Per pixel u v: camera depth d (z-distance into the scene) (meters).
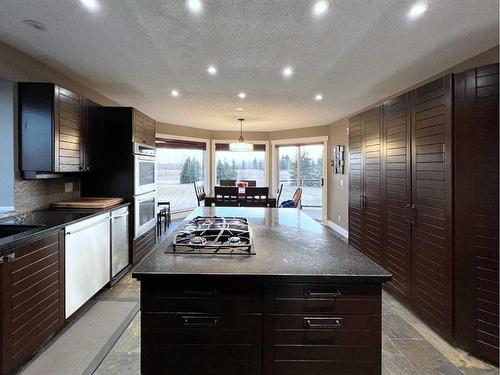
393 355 2.14
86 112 3.28
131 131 3.70
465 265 2.17
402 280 2.87
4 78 2.59
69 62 3.05
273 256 1.47
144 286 1.28
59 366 1.99
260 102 4.83
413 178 2.67
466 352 2.17
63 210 3.01
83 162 3.21
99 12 2.10
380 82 3.74
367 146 3.52
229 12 2.11
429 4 2.00
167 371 1.28
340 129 6.29
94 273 2.85
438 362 2.06
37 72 2.99
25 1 1.97
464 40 2.55
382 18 2.19
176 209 7.38
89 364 2.02
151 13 2.12
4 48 2.58
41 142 2.66
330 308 1.28
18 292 1.87
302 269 1.29
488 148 2.03
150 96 4.43
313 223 2.31
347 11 2.09
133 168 3.71
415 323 2.58
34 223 2.35
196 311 1.28
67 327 2.48
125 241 3.58
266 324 1.28
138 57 2.92
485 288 2.07
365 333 1.28
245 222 2.20
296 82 3.74
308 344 1.28
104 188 3.73
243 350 1.29
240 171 8.25
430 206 2.45
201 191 6.36
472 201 2.12
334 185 6.59
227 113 5.75
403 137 2.81
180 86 3.91
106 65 3.14
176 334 1.28
